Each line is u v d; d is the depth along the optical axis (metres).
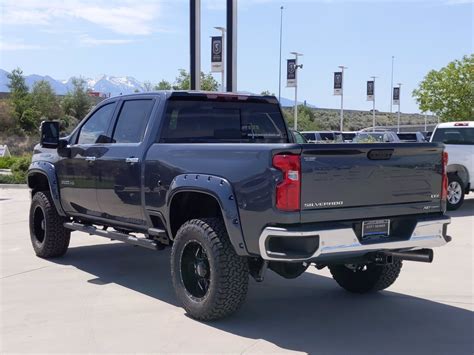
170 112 6.74
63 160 8.05
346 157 5.29
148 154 6.50
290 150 5.06
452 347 5.23
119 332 5.58
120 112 7.31
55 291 7.00
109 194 7.15
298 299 6.74
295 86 40.19
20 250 9.38
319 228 5.11
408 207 5.70
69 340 5.38
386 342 5.36
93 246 9.73
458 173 13.91
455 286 7.23
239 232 5.40
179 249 5.96
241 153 5.43
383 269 6.60
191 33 17.78
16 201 15.91
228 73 17.59
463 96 30.81
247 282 5.65
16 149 46.94
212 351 5.12
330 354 5.06
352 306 6.46
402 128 61.03
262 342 5.34
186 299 5.94
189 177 5.86
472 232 10.95
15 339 5.41
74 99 62.88
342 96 48.47
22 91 58.16
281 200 5.07
